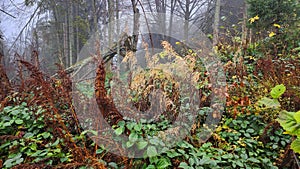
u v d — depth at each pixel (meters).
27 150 1.26
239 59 2.30
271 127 1.49
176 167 1.20
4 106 1.56
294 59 2.27
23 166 1.05
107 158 1.17
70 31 7.46
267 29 3.39
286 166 1.36
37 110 1.43
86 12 7.91
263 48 2.80
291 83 1.67
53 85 1.56
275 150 1.47
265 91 1.72
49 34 6.82
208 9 7.52
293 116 0.84
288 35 3.01
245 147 1.46
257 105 1.62
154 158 1.13
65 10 7.45
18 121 1.40
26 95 1.55
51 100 1.27
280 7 3.32
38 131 1.40
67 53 7.02
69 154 1.22
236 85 1.81
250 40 3.07
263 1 3.39
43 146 1.31
